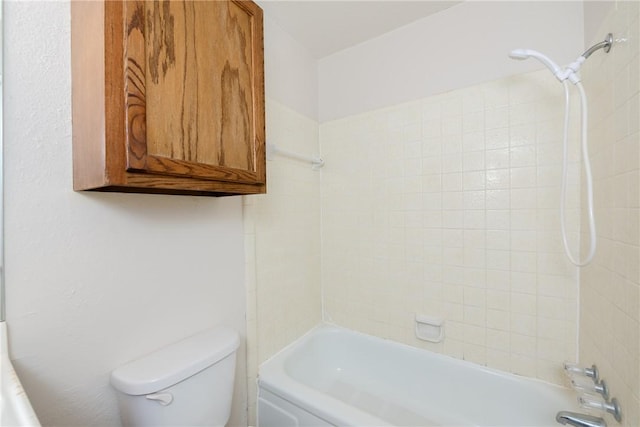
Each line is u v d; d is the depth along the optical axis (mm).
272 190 1433
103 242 777
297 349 1521
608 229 869
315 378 1602
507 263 1275
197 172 731
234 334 1039
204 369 876
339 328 1743
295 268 1591
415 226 1502
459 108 1368
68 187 706
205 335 1021
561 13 1150
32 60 649
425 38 1453
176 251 972
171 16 688
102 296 774
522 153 1232
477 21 1321
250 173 891
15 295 627
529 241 1228
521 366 1257
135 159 601
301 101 1657
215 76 793
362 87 1656
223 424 951
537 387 1191
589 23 1046
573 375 1003
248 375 1257
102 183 595
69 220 711
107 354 783
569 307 1158
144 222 877
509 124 1255
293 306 1575
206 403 883
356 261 1698
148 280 886
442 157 1416
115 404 797
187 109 715
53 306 685
